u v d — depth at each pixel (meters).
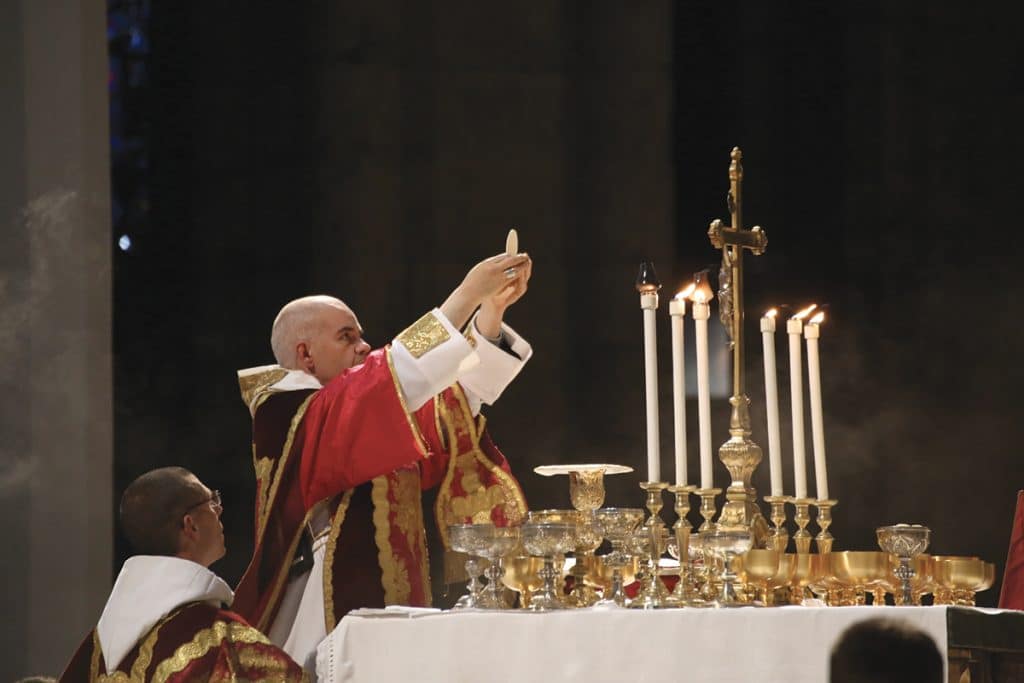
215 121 29.19
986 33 31.06
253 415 15.45
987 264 30.91
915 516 30.50
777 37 31.36
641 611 11.05
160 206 29.03
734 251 14.20
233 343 28.80
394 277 28.86
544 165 29.56
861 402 30.73
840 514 30.52
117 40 29.27
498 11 29.66
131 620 12.74
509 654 11.32
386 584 15.16
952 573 12.94
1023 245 30.83
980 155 31.02
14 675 24.48
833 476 30.56
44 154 25.38
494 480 16.06
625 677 10.98
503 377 15.95
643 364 29.53
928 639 10.51
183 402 28.56
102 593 25.05
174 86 29.28
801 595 13.07
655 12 30.11
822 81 31.36
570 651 11.16
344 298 28.73
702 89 31.34
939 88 31.20
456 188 29.22
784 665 10.68
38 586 24.77
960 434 30.61
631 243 29.77
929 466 30.58
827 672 10.60
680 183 31.11
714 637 10.84
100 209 25.55
